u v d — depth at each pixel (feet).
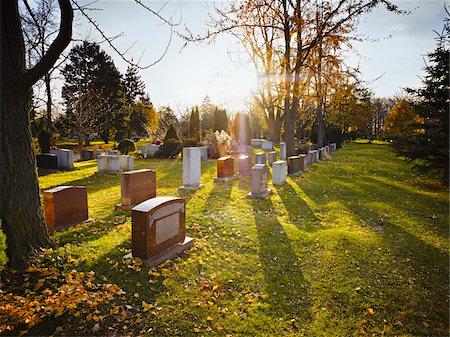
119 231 20.49
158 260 15.93
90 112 98.22
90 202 29.96
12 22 14.70
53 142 83.71
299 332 11.62
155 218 16.12
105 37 16.97
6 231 14.52
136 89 188.14
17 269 14.29
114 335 11.04
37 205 16.30
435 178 45.60
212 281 14.85
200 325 11.79
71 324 11.37
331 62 64.54
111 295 12.94
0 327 10.76
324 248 19.16
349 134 172.76
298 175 48.29
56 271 14.34
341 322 12.20
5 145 14.88
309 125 142.41
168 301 13.06
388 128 168.66
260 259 17.61
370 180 44.65
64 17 14.08
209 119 174.29
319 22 61.16
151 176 29.01
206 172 51.62
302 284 14.94
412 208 29.01
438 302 13.47
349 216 26.50
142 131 166.50
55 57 14.70
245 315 12.48
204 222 23.71
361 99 130.21
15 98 15.16
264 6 63.67
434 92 39.78
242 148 90.43
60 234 19.31
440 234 21.89
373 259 17.65
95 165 62.69
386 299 13.69
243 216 25.94
